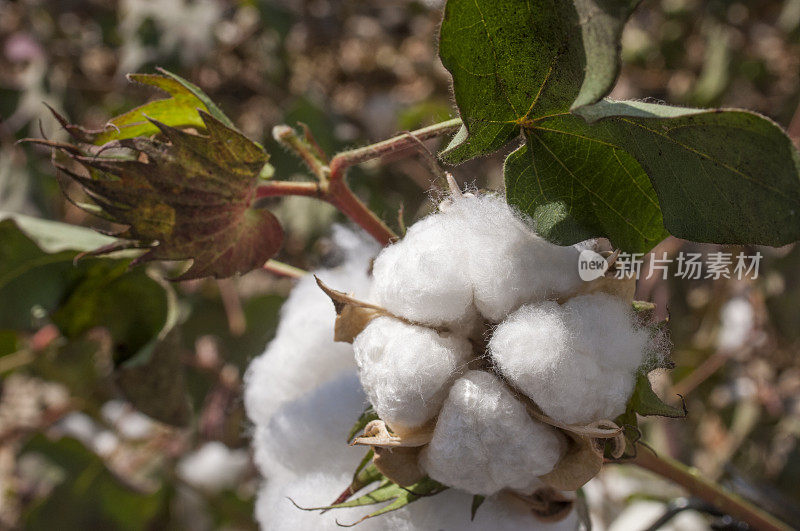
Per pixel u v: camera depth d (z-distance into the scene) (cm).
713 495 42
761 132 27
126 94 95
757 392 80
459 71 29
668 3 103
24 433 84
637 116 28
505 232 30
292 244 78
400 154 40
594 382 30
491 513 34
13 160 86
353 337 32
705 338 83
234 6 92
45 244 47
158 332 48
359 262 40
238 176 34
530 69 29
